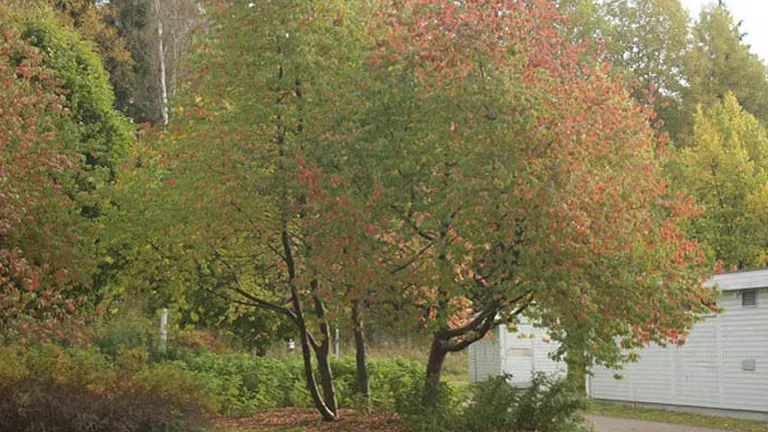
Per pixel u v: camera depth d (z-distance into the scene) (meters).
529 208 11.75
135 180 16.38
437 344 15.88
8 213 12.11
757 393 18.92
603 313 12.65
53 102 13.90
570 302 12.13
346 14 14.58
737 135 31.89
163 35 35.22
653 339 13.55
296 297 16.30
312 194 12.83
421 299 14.23
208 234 14.64
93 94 21.70
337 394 19.03
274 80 13.87
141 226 15.46
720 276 19.44
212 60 14.37
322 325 16.88
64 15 33.25
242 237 15.79
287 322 24.12
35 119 12.98
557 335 13.29
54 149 14.34
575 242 12.02
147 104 35.53
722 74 45.62
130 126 23.23
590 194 12.12
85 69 22.28
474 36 12.52
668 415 20.08
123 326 22.88
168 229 15.42
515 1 12.98
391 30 14.02
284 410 18.56
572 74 13.62
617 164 13.13
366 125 13.14
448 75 12.67
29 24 21.34
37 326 12.18
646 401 22.02
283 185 13.76
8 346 13.51
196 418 13.55
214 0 14.52
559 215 11.52
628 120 13.41
